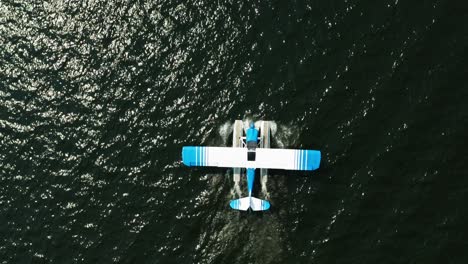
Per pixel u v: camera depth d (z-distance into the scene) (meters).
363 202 28.06
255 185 29.08
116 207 29.25
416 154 28.58
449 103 29.23
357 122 29.62
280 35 31.77
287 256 27.48
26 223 29.20
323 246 27.47
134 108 31.22
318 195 28.55
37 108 31.52
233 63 31.56
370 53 30.78
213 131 30.55
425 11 31.08
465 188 27.59
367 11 31.59
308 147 29.67
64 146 30.66
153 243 28.34
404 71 30.16
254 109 30.66
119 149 30.45
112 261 28.16
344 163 29.00
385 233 27.34
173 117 30.94
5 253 28.72
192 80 31.50
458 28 30.52
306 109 30.30
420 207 27.56
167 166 29.94
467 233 26.75
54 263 28.38
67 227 29.02
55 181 29.98
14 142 30.84
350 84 30.38
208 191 29.20
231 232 28.19
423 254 26.70
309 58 31.16
